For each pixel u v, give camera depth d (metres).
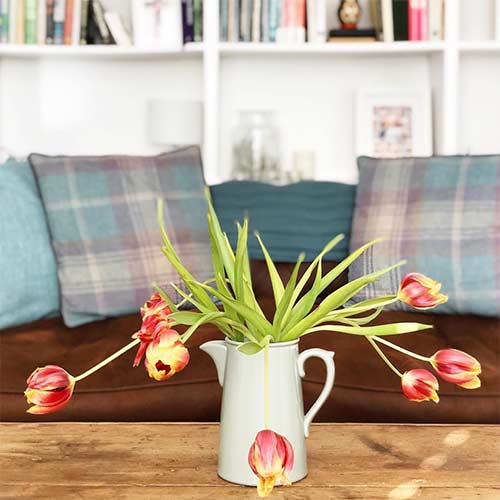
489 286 2.41
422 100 3.57
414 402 1.89
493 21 3.55
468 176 2.52
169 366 0.96
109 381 1.94
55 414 1.90
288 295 1.07
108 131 3.71
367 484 1.13
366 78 3.66
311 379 1.91
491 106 3.70
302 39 3.39
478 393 1.88
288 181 3.52
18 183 2.47
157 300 1.13
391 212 2.54
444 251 2.44
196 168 2.65
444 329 2.29
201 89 3.69
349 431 1.36
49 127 3.70
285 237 2.66
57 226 2.42
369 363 1.96
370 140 3.57
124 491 1.12
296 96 3.67
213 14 3.33
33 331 2.31
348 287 1.10
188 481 1.15
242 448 1.13
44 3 3.40
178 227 2.53
